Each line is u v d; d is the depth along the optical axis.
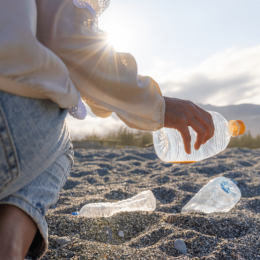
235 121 1.31
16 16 0.49
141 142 7.57
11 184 0.55
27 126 0.55
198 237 1.26
